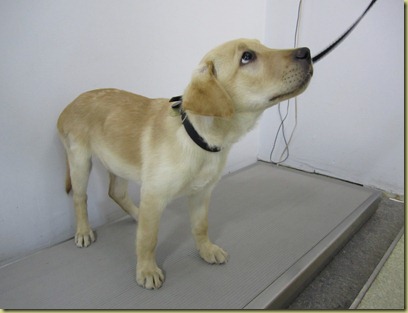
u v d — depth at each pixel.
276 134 2.76
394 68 2.00
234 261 1.36
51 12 1.35
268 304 1.11
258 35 2.55
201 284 1.21
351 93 2.23
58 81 1.44
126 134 1.25
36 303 1.14
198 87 0.98
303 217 1.76
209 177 1.17
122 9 1.59
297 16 2.38
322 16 2.24
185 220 1.71
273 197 2.02
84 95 1.41
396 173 2.17
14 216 1.45
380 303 1.25
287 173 2.46
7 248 1.46
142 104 1.32
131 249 1.47
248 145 2.76
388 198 2.23
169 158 1.09
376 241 1.75
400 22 1.91
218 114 0.95
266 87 1.01
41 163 1.49
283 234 1.58
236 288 1.19
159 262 1.35
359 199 1.98
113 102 1.35
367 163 2.29
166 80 1.91
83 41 1.48
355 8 2.07
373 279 1.38
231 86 1.03
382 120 2.14
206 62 1.04
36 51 1.34
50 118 1.46
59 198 1.60
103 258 1.40
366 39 2.07
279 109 2.67
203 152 1.09
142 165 1.20
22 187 1.45
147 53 1.76
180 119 1.11
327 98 2.36
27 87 1.36
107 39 1.57
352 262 1.57
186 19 1.91
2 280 1.26
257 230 1.62
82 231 1.50
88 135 1.38
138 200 1.99
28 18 1.29
